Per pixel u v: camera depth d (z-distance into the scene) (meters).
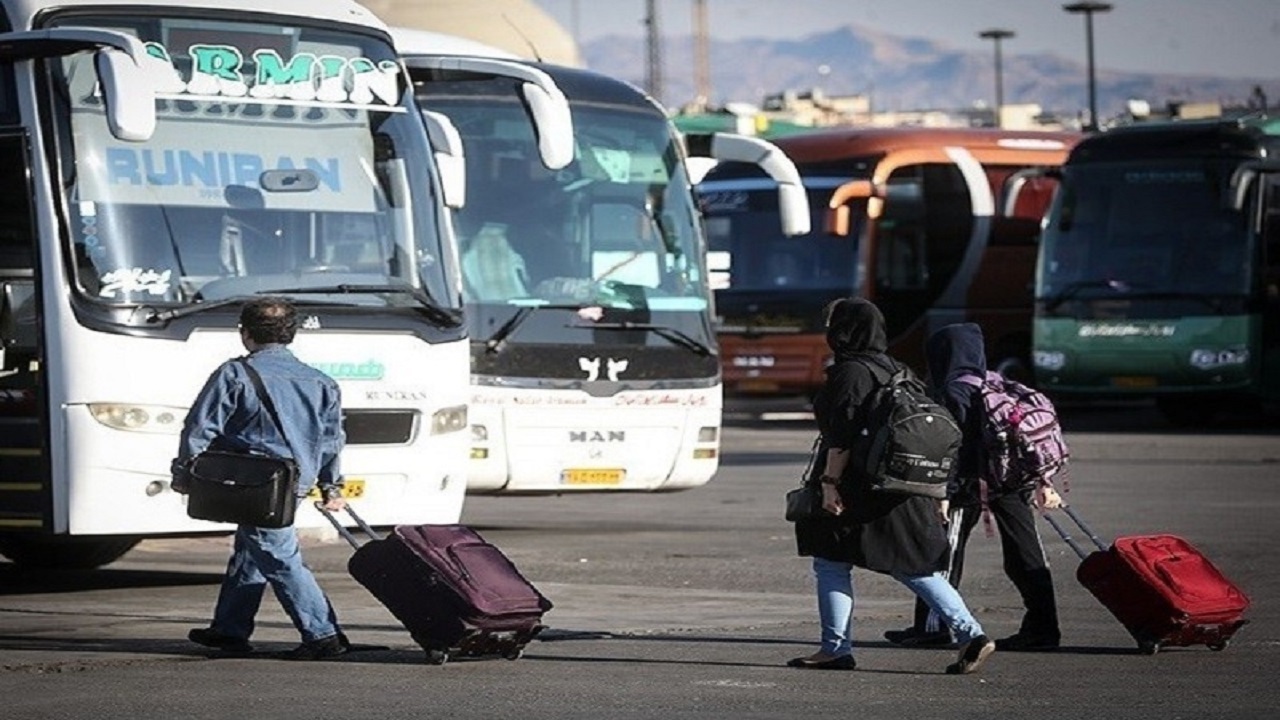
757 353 91.94
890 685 28.66
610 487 49.03
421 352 39.75
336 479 30.88
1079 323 87.00
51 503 36.84
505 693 27.86
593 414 48.59
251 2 39.62
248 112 39.00
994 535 49.44
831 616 29.94
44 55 37.25
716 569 43.50
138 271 37.31
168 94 38.31
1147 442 78.75
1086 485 62.31
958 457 31.84
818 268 91.62
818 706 26.97
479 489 47.97
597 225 49.62
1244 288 85.00
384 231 39.97
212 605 37.69
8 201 37.50
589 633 33.75
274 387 30.23
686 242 50.78
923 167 93.44
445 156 42.50
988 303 94.81
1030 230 96.31
